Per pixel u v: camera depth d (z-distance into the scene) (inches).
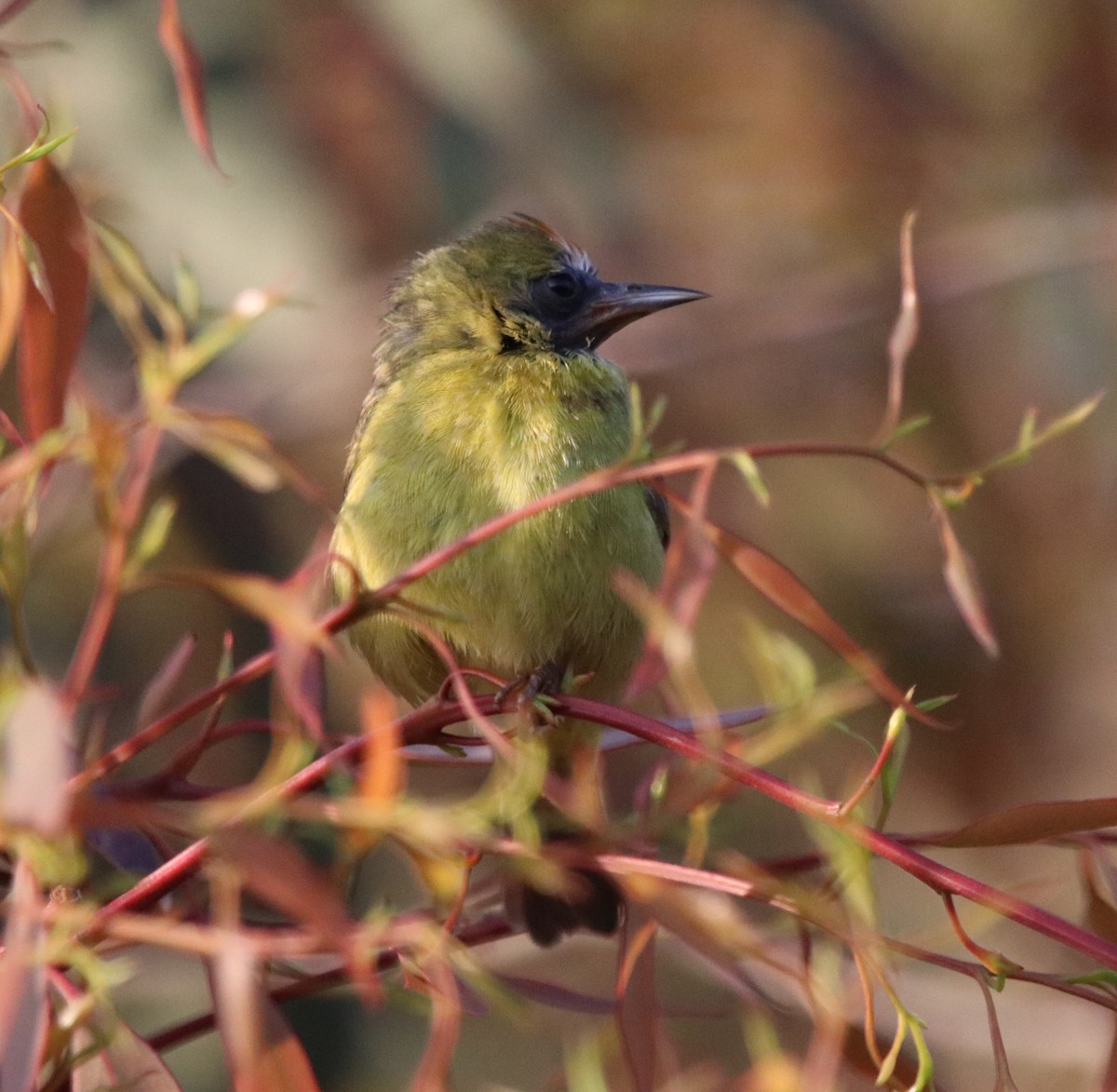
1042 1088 443.5
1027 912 179.3
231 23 492.4
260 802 163.3
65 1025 161.9
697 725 193.3
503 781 179.2
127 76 469.1
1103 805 193.2
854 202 580.7
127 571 171.2
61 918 162.1
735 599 536.7
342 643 367.2
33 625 463.5
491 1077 456.8
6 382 365.4
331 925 156.8
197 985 390.3
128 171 466.6
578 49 555.2
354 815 165.2
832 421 582.6
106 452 171.6
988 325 590.9
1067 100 589.3
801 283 575.8
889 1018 246.7
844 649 185.9
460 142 520.1
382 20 503.5
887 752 180.1
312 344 504.4
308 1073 174.7
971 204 588.1
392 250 506.6
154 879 179.2
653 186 569.6
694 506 186.4
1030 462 577.0
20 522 176.2
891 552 569.9
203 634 481.1
